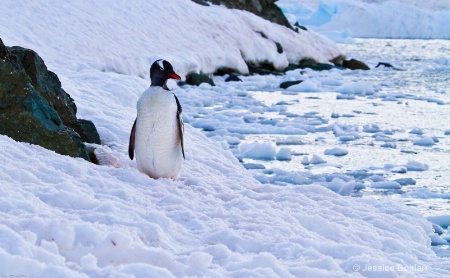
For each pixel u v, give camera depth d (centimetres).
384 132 3073
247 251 923
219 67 5247
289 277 778
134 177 1261
